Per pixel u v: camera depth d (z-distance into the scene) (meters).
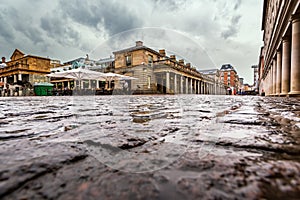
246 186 0.67
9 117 2.83
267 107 4.18
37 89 27.27
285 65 12.29
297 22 9.80
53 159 0.97
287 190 0.63
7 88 30.30
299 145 1.19
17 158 0.99
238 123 2.05
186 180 0.73
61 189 0.67
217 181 0.71
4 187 0.69
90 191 0.65
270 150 1.09
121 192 0.64
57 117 2.80
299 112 3.12
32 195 0.63
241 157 0.98
